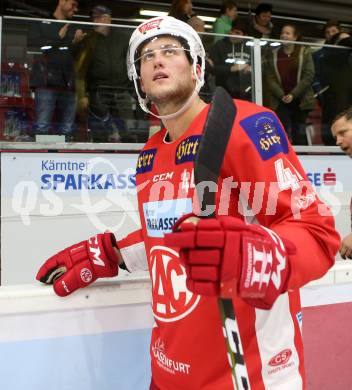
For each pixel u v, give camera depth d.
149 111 1.12
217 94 0.70
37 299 1.19
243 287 0.66
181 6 3.87
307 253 0.79
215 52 3.33
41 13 5.16
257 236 0.69
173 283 1.00
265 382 0.94
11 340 1.18
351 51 3.72
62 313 1.22
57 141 3.13
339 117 2.05
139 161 1.17
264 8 4.67
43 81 3.09
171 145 1.06
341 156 3.77
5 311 1.17
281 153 0.93
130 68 1.13
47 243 3.12
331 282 1.42
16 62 3.03
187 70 1.01
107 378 1.27
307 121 3.70
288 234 0.81
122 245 1.24
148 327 1.31
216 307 0.94
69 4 3.70
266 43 3.46
